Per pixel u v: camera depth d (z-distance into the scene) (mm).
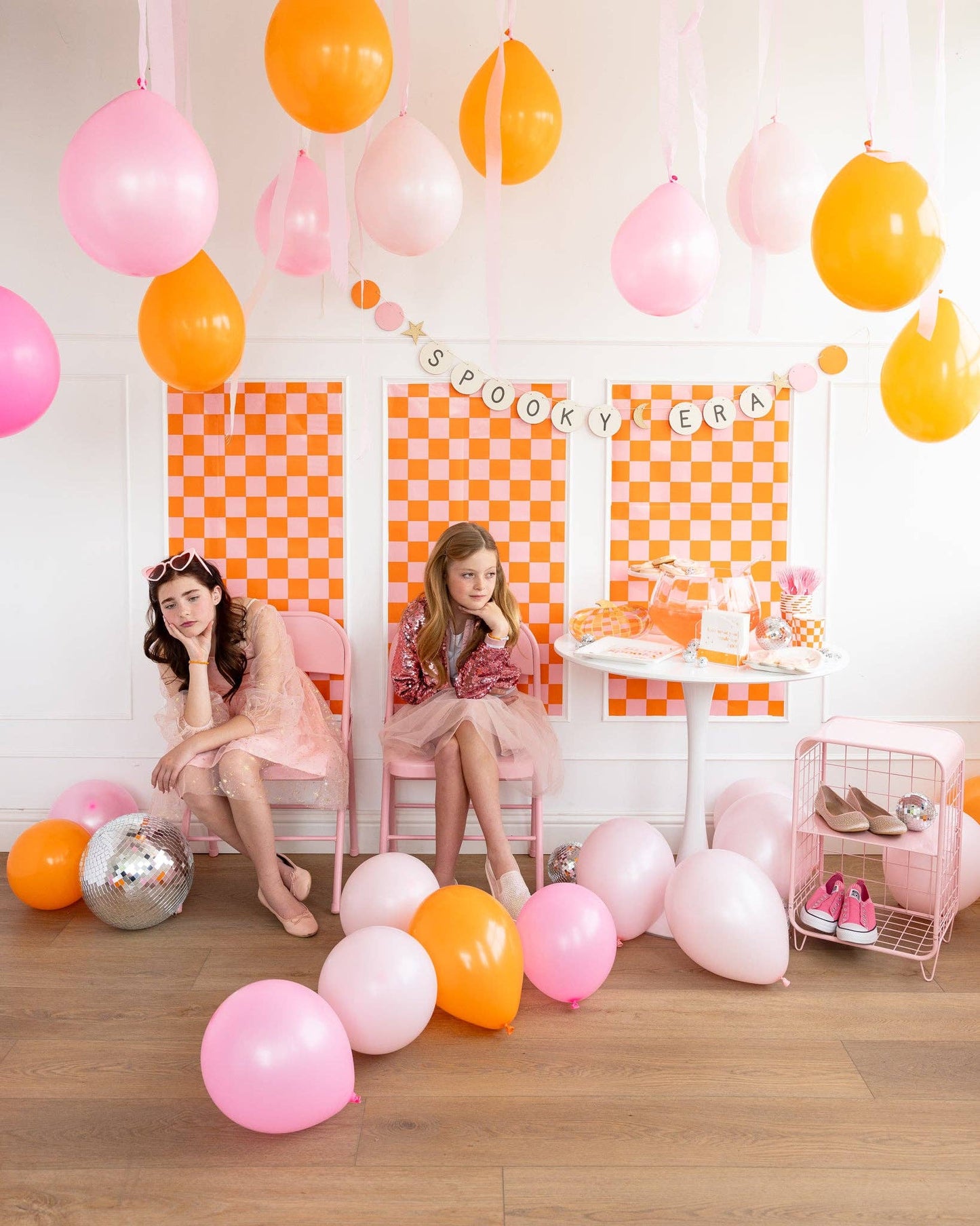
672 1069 1982
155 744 3096
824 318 2998
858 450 3053
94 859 2514
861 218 2010
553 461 3027
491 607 2719
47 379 2080
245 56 2863
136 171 1763
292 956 2441
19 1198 1622
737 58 2900
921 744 2420
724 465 3045
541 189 2938
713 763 3143
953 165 2943
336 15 1930
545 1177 1678
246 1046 1697
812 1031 2115
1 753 3088
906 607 3119
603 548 3057
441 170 2277
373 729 3111
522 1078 1952
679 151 2924
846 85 2912
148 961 2410
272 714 2605
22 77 2867
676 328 2990
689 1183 1665
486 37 2871
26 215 2914
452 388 2996
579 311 2980
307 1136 1778
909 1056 2027
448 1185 1661
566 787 3141
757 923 2230
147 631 2906
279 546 3045
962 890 2584
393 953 1959
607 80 2906
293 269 2566
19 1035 2084
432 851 3148
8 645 3059
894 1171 1694
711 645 2627
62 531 3027
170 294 2314
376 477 3021
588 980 2152
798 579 2781
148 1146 1753
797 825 2523
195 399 2986
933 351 2283
